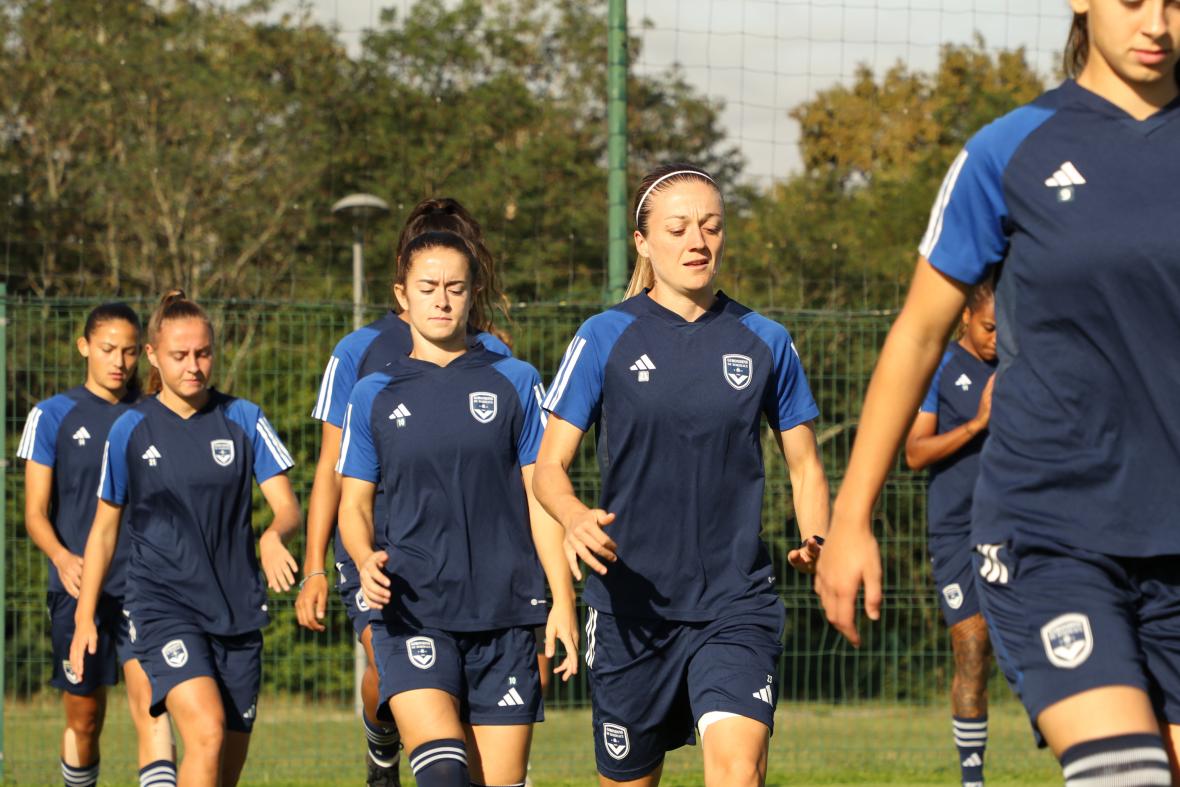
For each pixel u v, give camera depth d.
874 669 19.72
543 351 16.66
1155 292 4.39
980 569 4.84
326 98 41.34
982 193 4.64
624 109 15.96
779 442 7.82
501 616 8.33
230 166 39.16
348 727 18.30
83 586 10.30
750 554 7.51
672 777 15.37
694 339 7.50
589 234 35.00
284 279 38.31
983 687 12.41
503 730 8.40
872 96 38.09
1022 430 4.69
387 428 8.32
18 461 18.70
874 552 4.62
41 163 40.53
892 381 4.70
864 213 33.53
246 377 19.55
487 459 8.31
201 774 9.42
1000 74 38.38
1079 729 4.39
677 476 7.45
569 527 6.79
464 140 39.97
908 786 14.97
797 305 26.98
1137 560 4.61
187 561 10.00
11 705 18.42
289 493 10.30
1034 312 4.60
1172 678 4.71
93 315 12.57
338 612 19.33
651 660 7.61
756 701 7.13
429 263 8.41
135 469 10.06
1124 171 4.45
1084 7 4.77
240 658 10.16
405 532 8.30
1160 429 4.50
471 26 43.06
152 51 41.09
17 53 40.91
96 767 12.80
